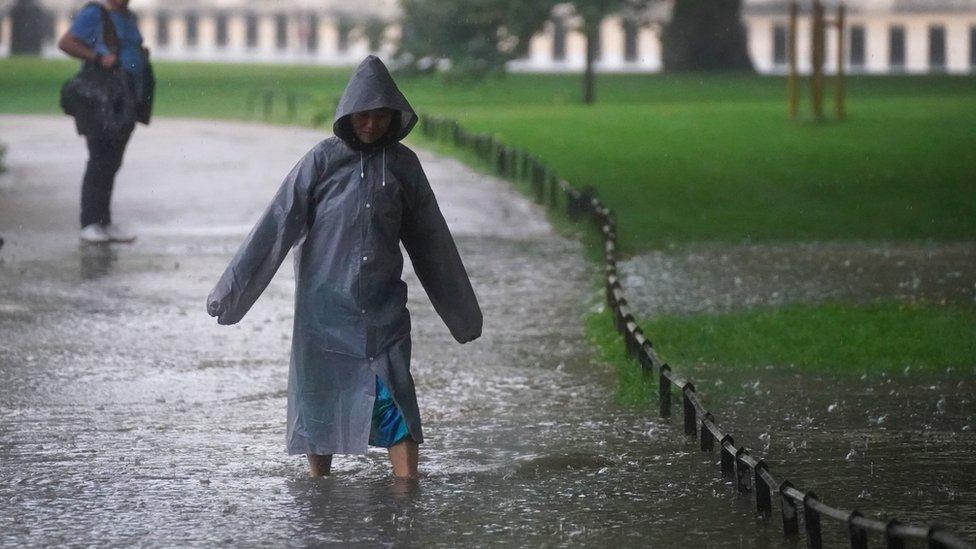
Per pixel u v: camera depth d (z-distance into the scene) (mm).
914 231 44500
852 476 18219
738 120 82625
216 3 186625
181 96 113438
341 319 17266
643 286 33812
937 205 50125
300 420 17469
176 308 30219
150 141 77625
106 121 39062
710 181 57594
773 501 17125
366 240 17203
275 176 60062
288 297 31891
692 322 28266
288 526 16141
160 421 21000
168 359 25328
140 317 29188
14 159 67188
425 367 24797
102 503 16984
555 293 32844
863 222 46406
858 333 26984
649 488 17609
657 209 49750
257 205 49938
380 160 17328
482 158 67062
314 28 183500
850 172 59500
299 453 17609
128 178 58844
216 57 185625
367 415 17281
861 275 35500
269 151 72375
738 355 25406
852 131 75062
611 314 28719
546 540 15672
